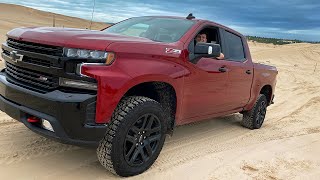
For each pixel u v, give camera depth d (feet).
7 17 207.00
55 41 12.21
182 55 15.29
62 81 12.09
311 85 56.44
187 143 19.04
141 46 13.57
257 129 24.44
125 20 20.04
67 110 11.79
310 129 26.03
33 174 13.10
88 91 12.05
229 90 19.43
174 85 14.76
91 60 12.10
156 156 14.47
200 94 16.84
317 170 17.11
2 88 13.85
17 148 15.24
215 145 19.34
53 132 12.36
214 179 14.62
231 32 20.33
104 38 12.95
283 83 55.67
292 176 15.92
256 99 23.59
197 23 17.53
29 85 12.94
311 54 163.73
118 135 12.65
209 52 15.65
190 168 15.47
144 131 13.62
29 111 12.58
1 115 19.76
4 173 12.86
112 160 12.81
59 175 13.26
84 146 12.30
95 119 12.10
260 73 23.00
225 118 26.66
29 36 12.96
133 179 13.60
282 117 29.84
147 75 13.29
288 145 20.97
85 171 13.84
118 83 12.29
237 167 16.28
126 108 12.84
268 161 17.61
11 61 13.66
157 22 18.06
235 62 20.02
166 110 15.55
